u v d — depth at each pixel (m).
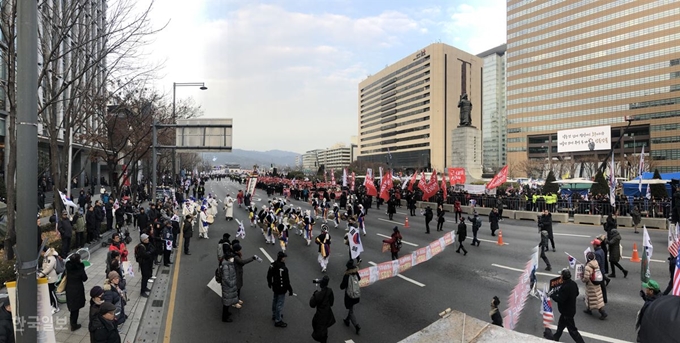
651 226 20.78
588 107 99.00
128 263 10.01
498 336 2.58
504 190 33.78
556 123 104.94
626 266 12.74
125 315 8.34
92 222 15.69
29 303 3.77
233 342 7.47
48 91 15.51
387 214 28.25
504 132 151.75
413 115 138.62
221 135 20.48
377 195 32.84
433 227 21.94
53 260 8.50
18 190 3.74
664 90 87.00
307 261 14.11
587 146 48.12
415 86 137.38
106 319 5.66
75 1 13.94
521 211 25.36
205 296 10.26
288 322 8.48
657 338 2.37
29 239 3.78
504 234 19.28
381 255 14.98
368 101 172.88
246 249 16.39
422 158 131.75
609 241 11.40
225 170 190.12
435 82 127.94
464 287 10.68
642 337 2.54
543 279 11.43
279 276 8.24
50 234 16.05
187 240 15.55
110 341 5.65
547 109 106.88
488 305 9.27
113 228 19.89
